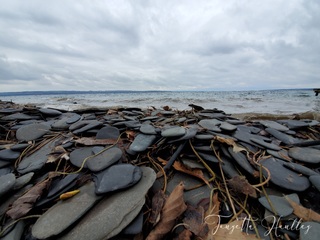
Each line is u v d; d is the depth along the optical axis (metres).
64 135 2.45
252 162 1.75
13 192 1.49
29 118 3.33
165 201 1.33
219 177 1.71
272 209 1.31
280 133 2.60
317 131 2.83
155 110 4.58
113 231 1.08
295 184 1.50
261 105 12.95
